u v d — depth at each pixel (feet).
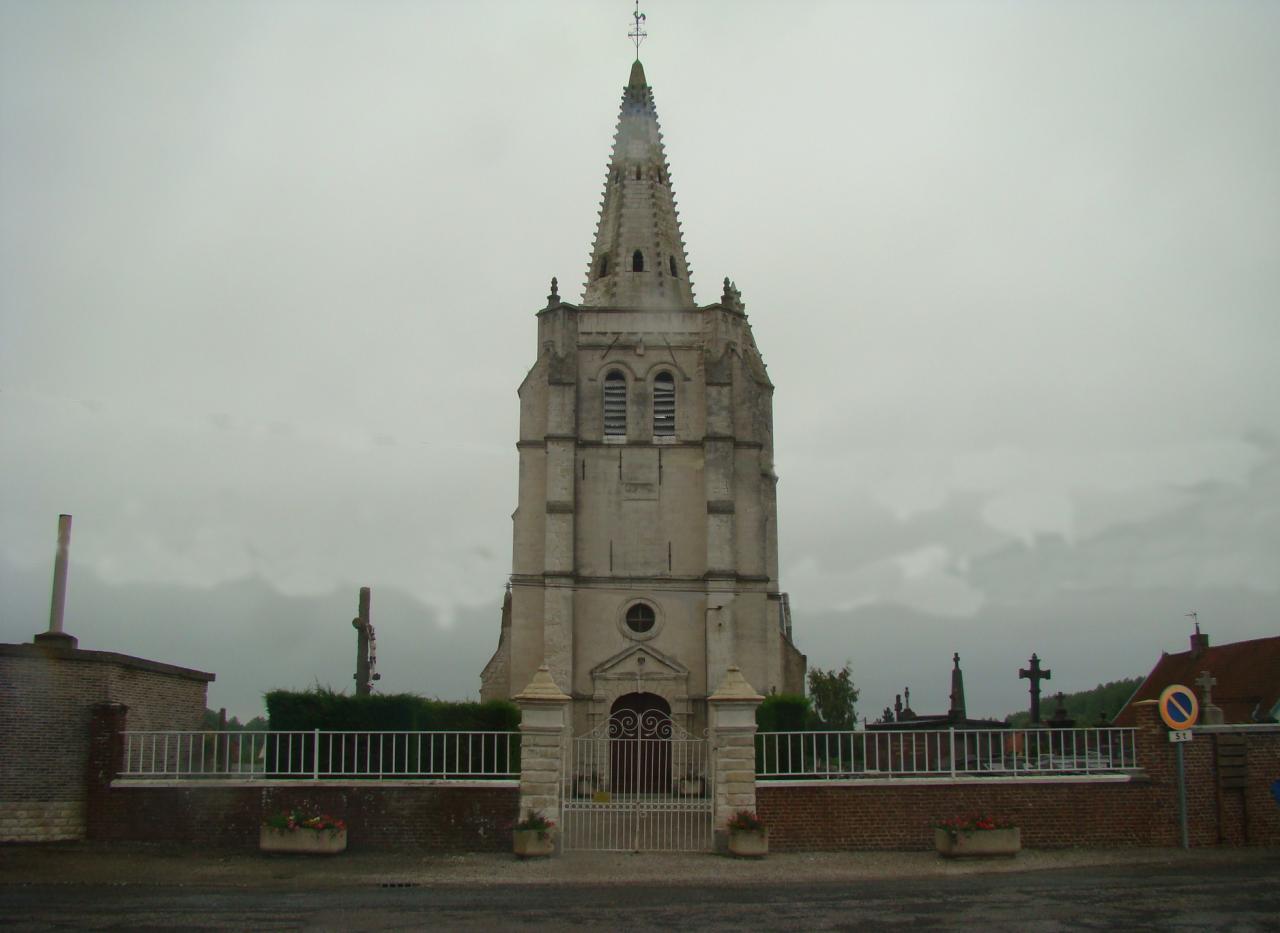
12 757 75.36
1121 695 267.39
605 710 150.71
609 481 158.81
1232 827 75.10
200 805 74.74
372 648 147.54
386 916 52.01
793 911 53.26
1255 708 171.12
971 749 106.11
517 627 155.84
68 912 52.75
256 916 51.90
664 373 162.71
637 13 189.98
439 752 101.60
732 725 73.97
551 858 70.54
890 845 73.61
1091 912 52.37
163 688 89.51
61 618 83.92
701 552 157.28
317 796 74.54
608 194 185.37
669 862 69.21
